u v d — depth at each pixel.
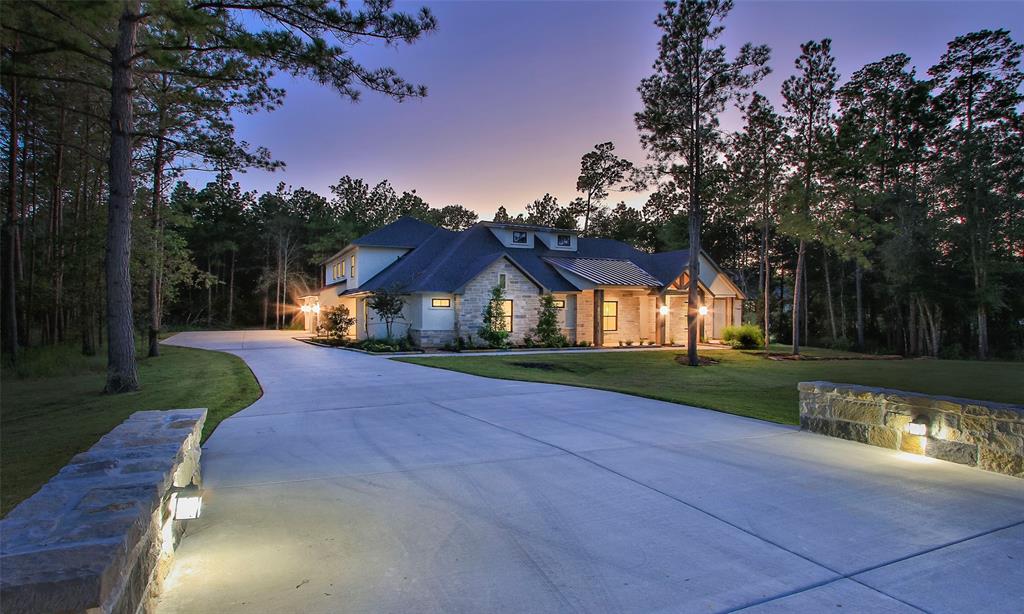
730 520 4.13
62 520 2.10
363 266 28.05
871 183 31.58
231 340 31.36
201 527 3.94
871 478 5.25
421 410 8.82
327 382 12.18
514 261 23.36
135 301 21.52
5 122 19.00
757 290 47.22
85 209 22.55
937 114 31.31
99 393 11.14
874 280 38.22
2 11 8.54
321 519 4.11
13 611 1.55
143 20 10.66
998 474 5.40
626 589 3.06
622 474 5.31
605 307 26.28
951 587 3.15
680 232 43.09
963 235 29.91
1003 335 33.19
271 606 2.84
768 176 23.62
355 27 10.19
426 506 4.39
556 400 9.87
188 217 21.59
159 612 2.75
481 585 3.09
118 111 11.08
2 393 11.37
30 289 20.02
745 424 7.85
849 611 2.88
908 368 19.88
